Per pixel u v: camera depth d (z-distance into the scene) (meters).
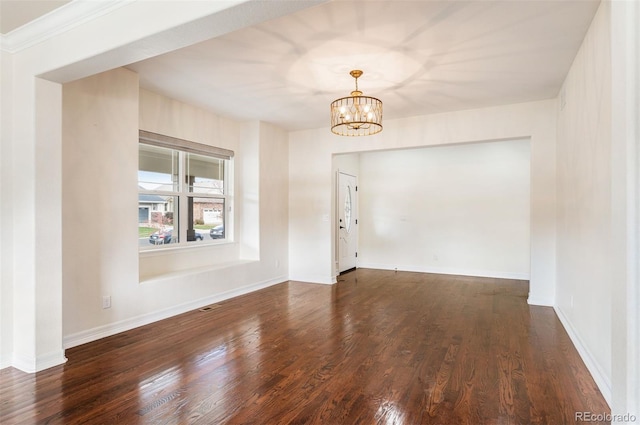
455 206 6.75
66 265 3.06
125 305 3.54
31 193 2.65
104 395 2.32
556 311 4.22
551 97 4.31
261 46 2.97
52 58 2.54
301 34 2.78
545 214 4.45
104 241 3.35
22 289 2.71
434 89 3.99
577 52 3.07
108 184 3.39
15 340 2.76
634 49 1.30
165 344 3.20
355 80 3.70
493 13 2.48
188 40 2.16
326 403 2.24
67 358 2.88
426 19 2.56
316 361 2.85
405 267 7.18
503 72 3.52
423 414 2.11
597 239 2.47
